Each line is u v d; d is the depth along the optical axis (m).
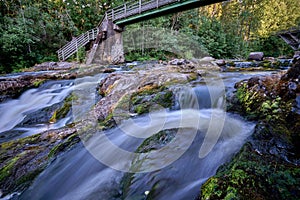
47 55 19.28
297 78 2.64
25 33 17.00
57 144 3.10
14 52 16.19
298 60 2.77
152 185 1.89
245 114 2.99
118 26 15.43
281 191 1.40
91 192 2.05
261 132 2.19
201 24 25.27
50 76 8.38
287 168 1.63
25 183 2.33
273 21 27.23
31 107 5.84
